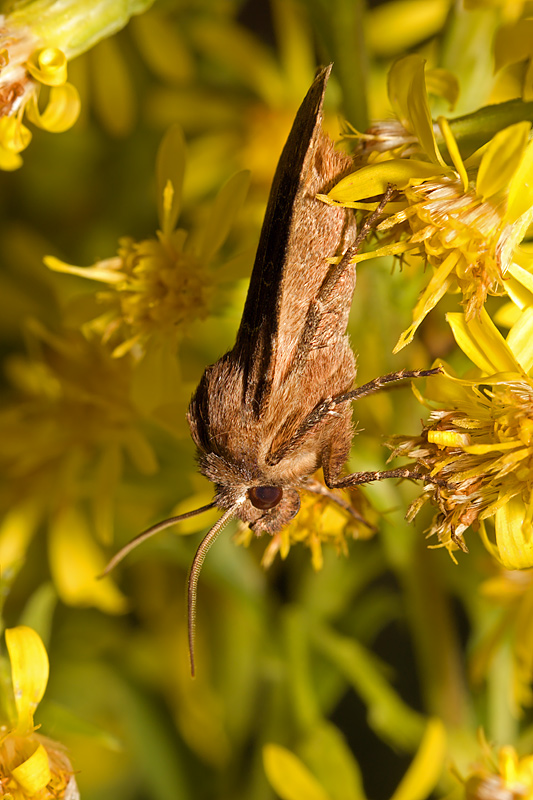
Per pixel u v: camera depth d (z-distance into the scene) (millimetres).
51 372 153
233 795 153
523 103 130
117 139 169
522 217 130
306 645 149
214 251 140
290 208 131
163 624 161
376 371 143
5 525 156
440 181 130
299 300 133
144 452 148
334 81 140
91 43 137
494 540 137
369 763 161
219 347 151
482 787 139
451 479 131
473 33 140
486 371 130
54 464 157
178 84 168
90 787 162
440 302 140
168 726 157
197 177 168
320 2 138
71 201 170
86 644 160
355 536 139
